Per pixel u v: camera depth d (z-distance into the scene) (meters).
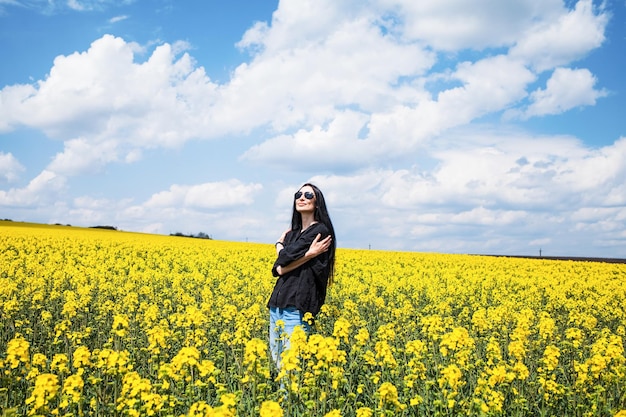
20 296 13.88
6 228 46.84
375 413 6.05
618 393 7.45
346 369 8.06
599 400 7.04
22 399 7.13
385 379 7.77
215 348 9.07
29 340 10.23
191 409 4.96
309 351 6.29
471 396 7.03
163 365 6.43
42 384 5.32
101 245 30.84
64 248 28.02
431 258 33.19
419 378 7.24
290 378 6.28
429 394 6.86
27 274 18.80
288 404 6.13
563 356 9.54
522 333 9.14
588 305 15.83
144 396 5.71
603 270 29.73
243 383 7.12
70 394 5.93
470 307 15.91
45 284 16.12
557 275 25.77
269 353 8.05
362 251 39.03
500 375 6.71
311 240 7.61
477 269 26.41
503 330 10.93
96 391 6.68
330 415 5.16
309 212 8.01
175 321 10.55
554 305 15.92
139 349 9.13
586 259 43.06
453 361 7.72
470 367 7.62
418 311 14.14
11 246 27.66
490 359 8.42
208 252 30.52
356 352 8.52
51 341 9.74
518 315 11.76
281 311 7.84
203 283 18.14
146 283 17.69
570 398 7.50
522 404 6.84
